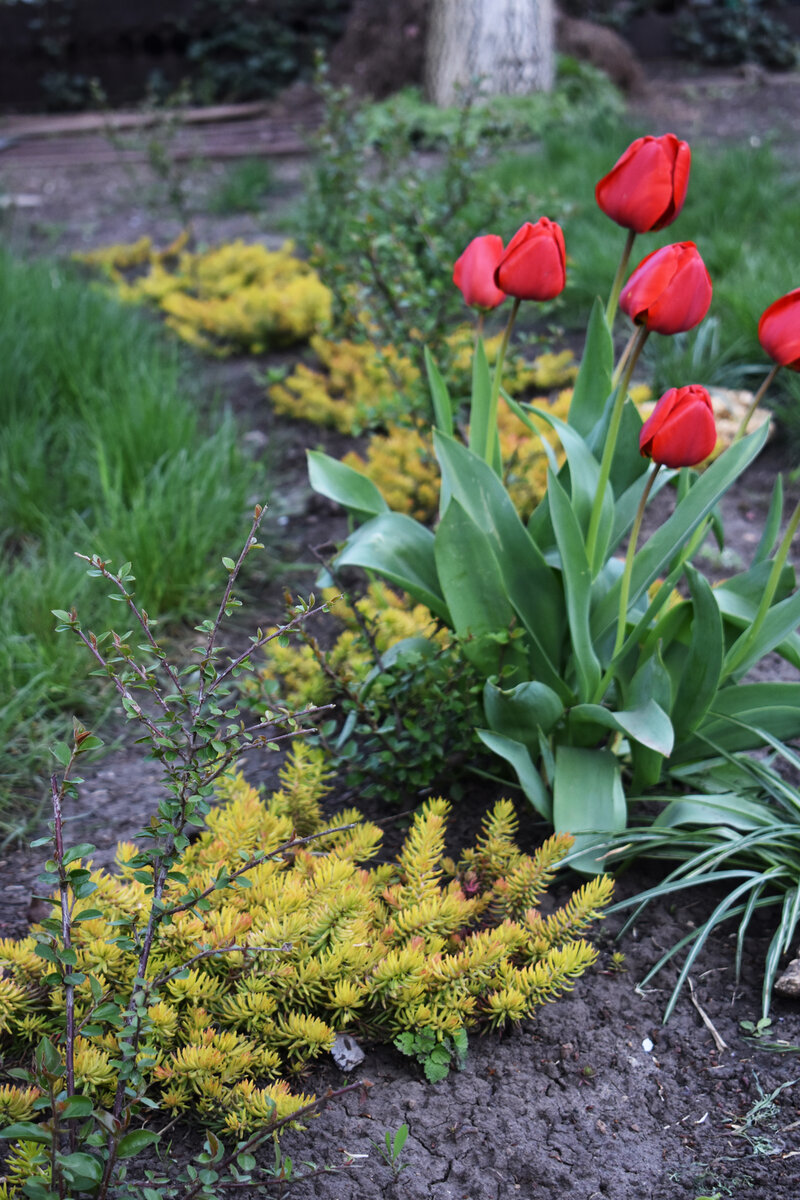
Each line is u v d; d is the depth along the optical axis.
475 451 2.49
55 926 1.37
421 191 3.92
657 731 1.98
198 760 1.50
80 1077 1.55
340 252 4.86
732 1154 1.67
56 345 4.68
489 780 2.54
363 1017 1.86
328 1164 1.65
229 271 6.44
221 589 3.51
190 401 4.69
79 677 2.95
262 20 13.79
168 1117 1.72
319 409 4.71
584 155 7.67
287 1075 1.79
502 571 2.31
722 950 2.07
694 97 11.88
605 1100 1.77
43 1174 1.37
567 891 2.19
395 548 2.36
